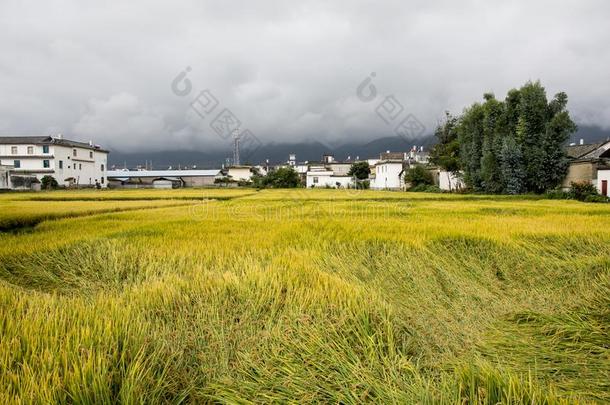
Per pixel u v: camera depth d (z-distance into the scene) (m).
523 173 30.27
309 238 7.01
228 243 6.55
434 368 3.15
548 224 8.95
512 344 3.69
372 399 2.59
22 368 2.22
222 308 3.77
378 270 5.74
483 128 34.69
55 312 2.97
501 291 5.41
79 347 2.47
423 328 3.77
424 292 5.02
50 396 2.01
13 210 13.69
